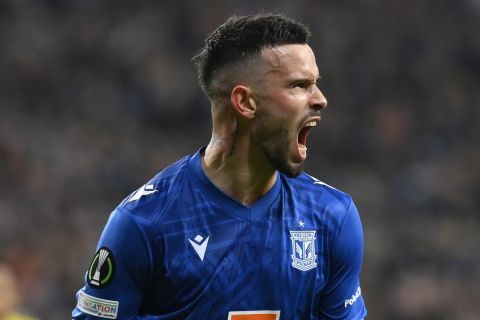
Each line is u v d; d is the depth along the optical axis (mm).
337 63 57938
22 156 46844
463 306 42906
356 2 60812
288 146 10547
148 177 48906
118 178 47938
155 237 10539
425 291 43250
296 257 10781
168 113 53969
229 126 10742
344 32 59219
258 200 10883
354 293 11398
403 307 43062
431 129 57156
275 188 10992
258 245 10711
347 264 11180
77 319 10891
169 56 55875
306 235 10891
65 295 39031
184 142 53219
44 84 54094
